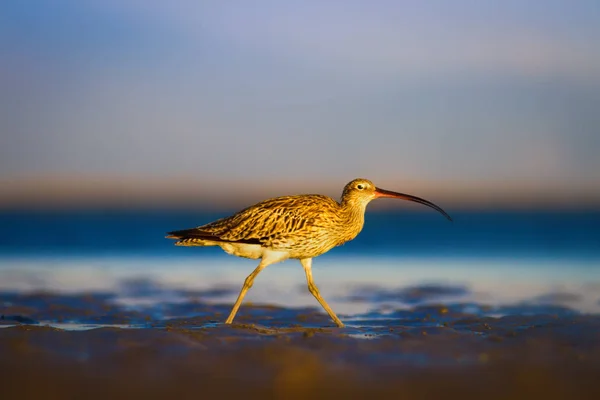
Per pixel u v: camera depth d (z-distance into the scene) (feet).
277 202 47.19
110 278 65.21
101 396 29.17
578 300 52.42
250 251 47.16
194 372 32.07
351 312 49.55
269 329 40.16
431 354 35.04
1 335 37.24
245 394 29.43
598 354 35.04
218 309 50.49
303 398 28.91
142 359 33.73
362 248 82.38
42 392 29.58
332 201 48.19
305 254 46.98
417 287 59.93
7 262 75.05
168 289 59.52
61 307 50.47
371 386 30.48
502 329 41.29
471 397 29.17
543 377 31.63
